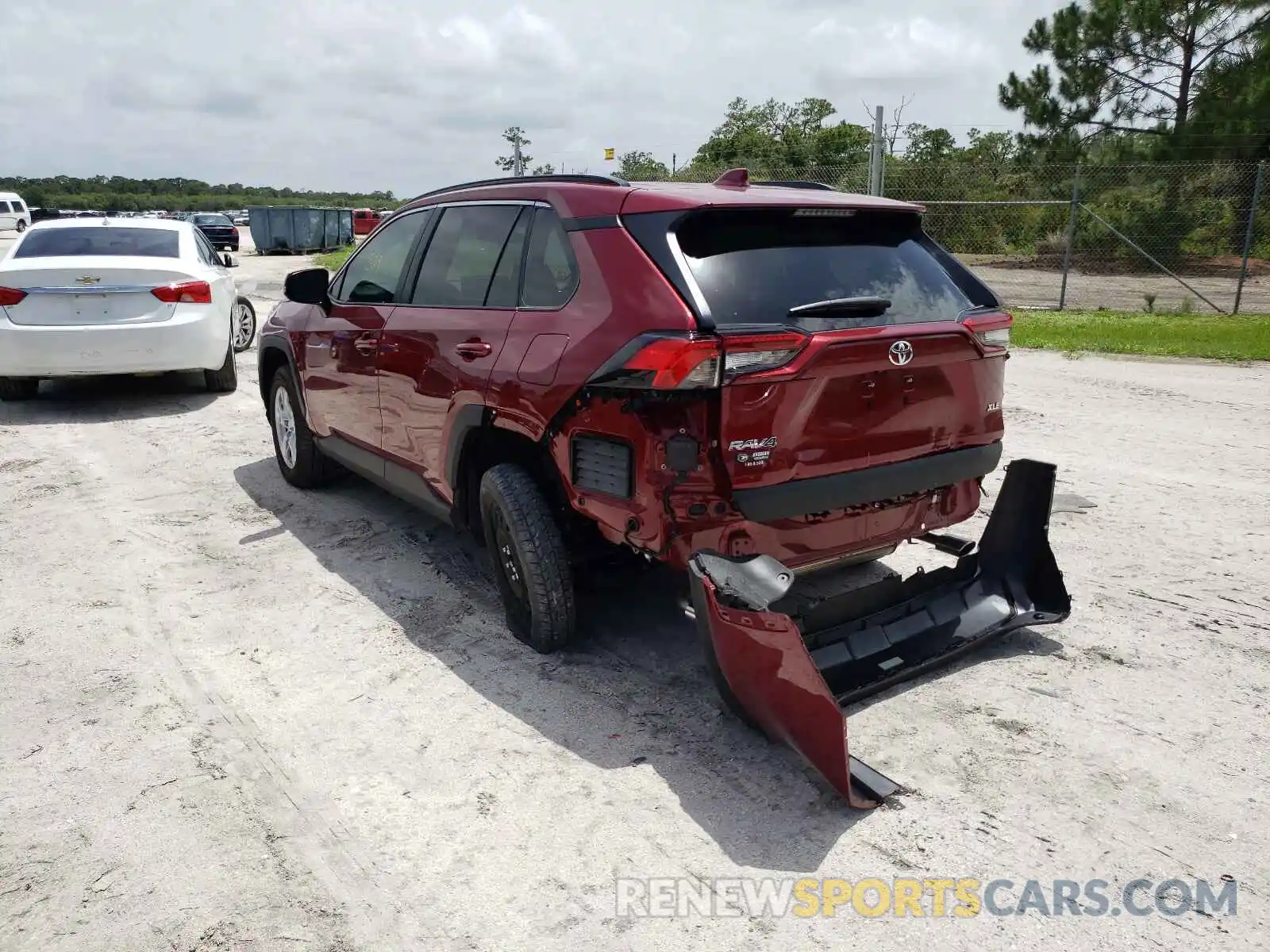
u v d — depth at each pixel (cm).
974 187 2803
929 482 334
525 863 258
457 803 285
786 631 271
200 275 831
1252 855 255
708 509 292
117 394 898
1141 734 313
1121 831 266
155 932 235
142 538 516
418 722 330
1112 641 378
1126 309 1677
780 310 300
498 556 384
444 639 393
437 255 423
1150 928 230
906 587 362
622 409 300
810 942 229
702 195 315
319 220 3259
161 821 278
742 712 303
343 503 571
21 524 539
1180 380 916
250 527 533
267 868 258
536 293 352
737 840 266
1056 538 491
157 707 342
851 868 254
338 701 345
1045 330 1276
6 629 406
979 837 265
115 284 780
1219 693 338
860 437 310
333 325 494
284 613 420
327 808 284
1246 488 570
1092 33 2652
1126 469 614
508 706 339
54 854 265
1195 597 418
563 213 346
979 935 229
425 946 230
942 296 339
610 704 339
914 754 304
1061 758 301
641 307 300
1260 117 2527
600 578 388
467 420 373
